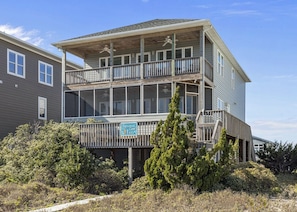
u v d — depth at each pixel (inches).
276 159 885.8
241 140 793.6
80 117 791.7
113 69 775.7
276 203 421.1
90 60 898.7
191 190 452.8
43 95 949.8
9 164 590.2
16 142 677.9
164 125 493.0
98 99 788.0
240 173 538.0
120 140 610.2
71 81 816.3
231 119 654.5
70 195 480.4
